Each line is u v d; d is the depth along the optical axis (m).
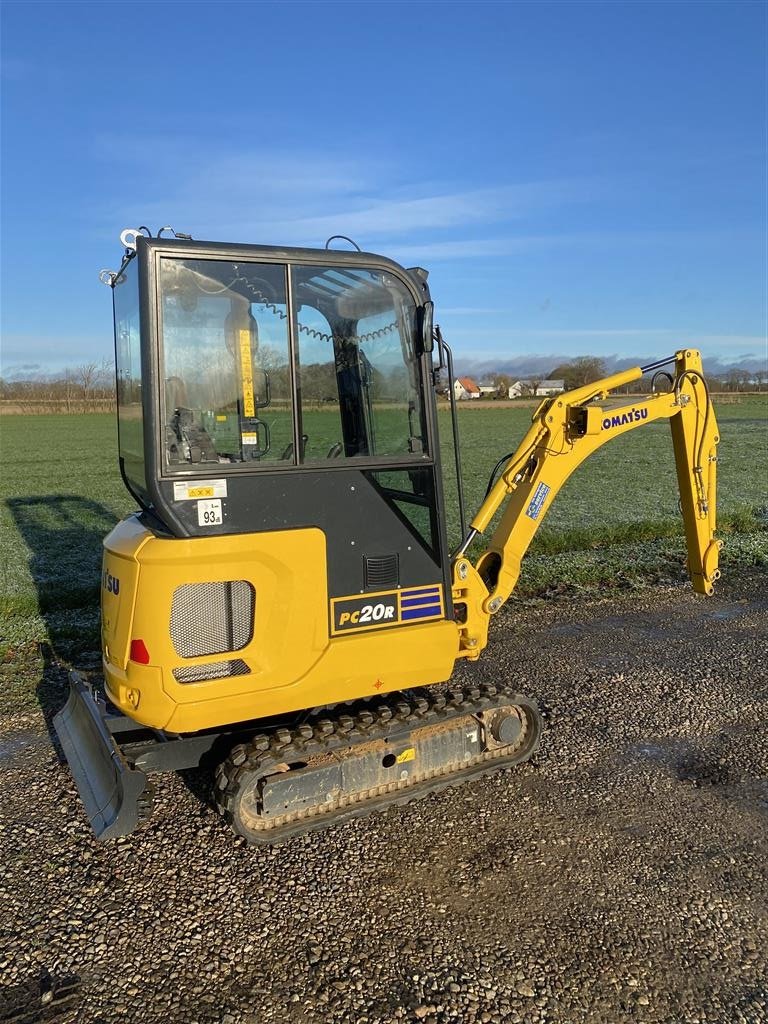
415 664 4.28
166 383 3.58
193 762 4.28
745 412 48.47
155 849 4.14
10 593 8.59
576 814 4.44
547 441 5.11
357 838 4.21
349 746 4.27
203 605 3.73
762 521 12.32
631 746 5.25
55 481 20.05
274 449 3.85
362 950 3.40
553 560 9.94
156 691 3.69
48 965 3.33
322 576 3.94
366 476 4.02
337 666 4.03
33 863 4.02
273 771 4.06
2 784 4.80
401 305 4.08
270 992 3.18
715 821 4.38
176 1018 3.05
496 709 4.79
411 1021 3.02
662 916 3.62
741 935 3.50
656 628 7.63
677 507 13.88
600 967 3.30
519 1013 3.06
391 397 4.14
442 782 4.58
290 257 3.75
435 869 3.95
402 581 4.20
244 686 3.84
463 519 4.50
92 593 8.64
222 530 3.70
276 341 3.80
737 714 5.72
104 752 4.12
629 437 31.03
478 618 4.78
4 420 48.97
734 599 8.55
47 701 5.97
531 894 3.76
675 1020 3.04
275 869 3.96
